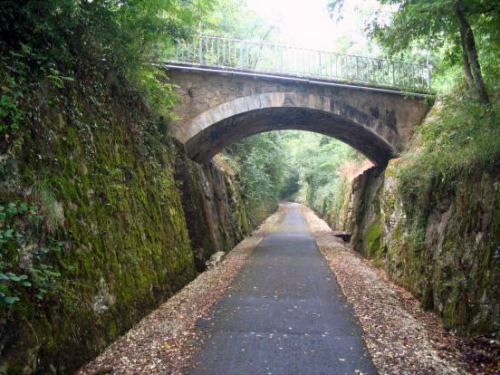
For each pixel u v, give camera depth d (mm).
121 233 5660
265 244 15781
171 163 9672
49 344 3553
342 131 14773
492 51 7484
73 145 4809
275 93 12125
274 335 5215
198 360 4402
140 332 5113
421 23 6762
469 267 5656
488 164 5754
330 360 4398
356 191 18797
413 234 8508
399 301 7234
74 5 4676
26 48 3953
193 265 9305
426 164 8281
